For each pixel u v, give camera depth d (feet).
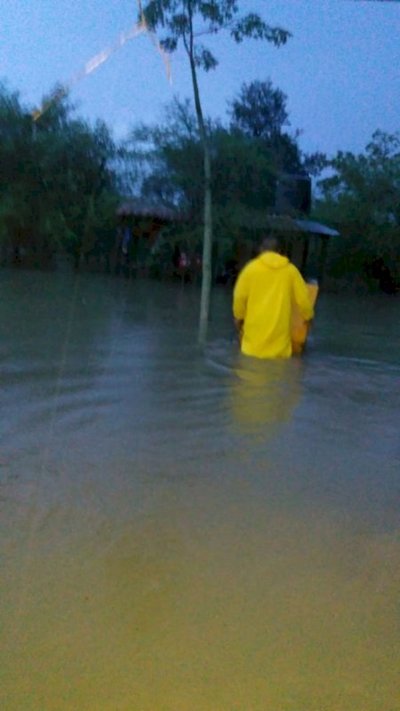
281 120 108.17
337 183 88.12
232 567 13.76
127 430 21.27
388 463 19.66
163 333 38.60
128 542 14.57
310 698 10.50
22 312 42.96
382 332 45.93
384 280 88.12
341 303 68.80
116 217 74.49
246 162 73.92
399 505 16.93
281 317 32.30
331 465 19.27
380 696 10.59
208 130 73.61
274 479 18.08
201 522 15.55
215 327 42.09
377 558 14.37
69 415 22.44
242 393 26.03
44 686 10.53
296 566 13.91
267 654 11.35
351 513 16.35
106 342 34.63
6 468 17.98
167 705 10.27
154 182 76.07
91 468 18.24
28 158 71.15
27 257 74.49
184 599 12.67
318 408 24.66
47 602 12.42
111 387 25.94
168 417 22.72
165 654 11.27
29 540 14.47
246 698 10.45
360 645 11.65
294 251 79.25
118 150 74.38
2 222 71.00
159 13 40.47
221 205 74.08
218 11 41.19
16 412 22.49
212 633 11.78
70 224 73.67
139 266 76.13
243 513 16.07
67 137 72.38
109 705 10.23
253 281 32.37
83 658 11.12
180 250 75.56
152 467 18.52
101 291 59.47
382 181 86.17
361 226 86.48
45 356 30.60
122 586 12.98
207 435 21.16
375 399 26.35
